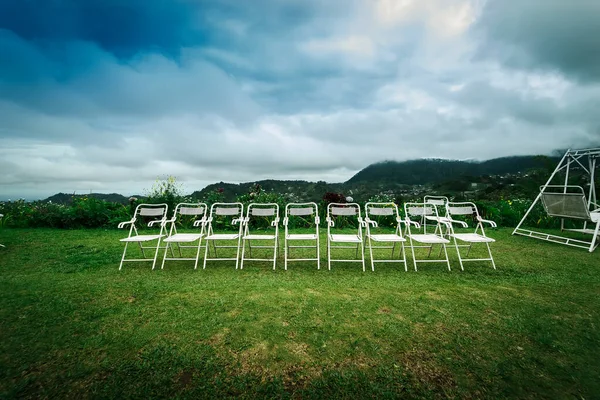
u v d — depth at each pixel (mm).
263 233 7871
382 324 2953
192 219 8695
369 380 2188
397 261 5047
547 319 3074
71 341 2631
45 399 1978
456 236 5039
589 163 7164
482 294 3734
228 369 2295
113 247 6176
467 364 2375
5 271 4586
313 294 3707
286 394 2053
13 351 2480
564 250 6062
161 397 2016
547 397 2053
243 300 3506
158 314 3143
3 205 8781
